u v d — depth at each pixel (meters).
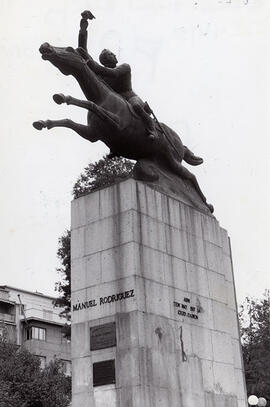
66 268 24.75
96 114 9.41
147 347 8.61
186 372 9.14
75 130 9.79
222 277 10.85
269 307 28.92
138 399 8.21
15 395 24.11
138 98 10.33
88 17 9.52
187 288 9.83
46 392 24.92
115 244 9.29
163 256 9.55
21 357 26.16
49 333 40.44
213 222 11.12
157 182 10.34
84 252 9.67
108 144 10.18
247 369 27.12
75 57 9.33
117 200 9.52
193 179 11.40
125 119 9.84
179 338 9.27
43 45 8.99
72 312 9.45
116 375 8.55
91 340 9.02
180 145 11.30
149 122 10.12
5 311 40.78
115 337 8.76
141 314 8.71
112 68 10.28
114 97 9.88
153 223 9.59
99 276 9.31
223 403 9.68
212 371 9.70
